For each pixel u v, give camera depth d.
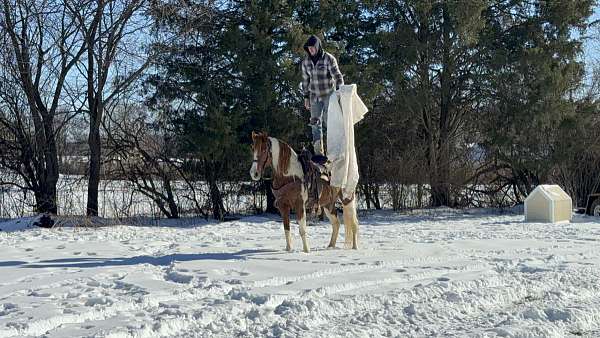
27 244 14.96
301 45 23.72
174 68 23.75
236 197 26.11
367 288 9.36
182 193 24.89
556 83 26.38
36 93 21.39
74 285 9.47
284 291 8.91
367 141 27.70
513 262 11.88
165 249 13.80
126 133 23.95
